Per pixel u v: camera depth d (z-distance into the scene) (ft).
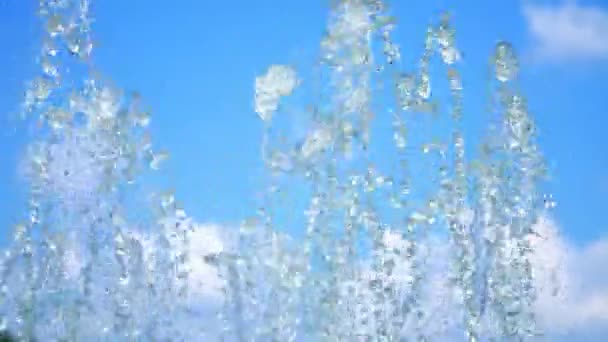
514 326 43.60
